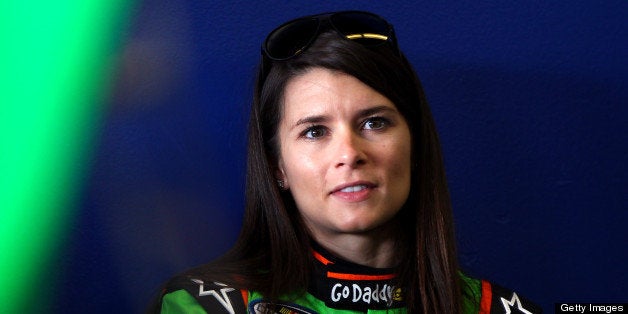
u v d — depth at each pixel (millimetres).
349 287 2133
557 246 2928
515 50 2906
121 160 2707
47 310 2648
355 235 2148
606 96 2947
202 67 2760
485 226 2896
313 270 2170
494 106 2898
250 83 2775
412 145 2258
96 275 2686
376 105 2064
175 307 2135
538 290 2920
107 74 2697
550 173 2926
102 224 2693
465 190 2887
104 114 2693
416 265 2258
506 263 2906
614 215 2945
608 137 2951
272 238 2223
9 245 2619
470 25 2887
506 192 2906
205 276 2188
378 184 2045
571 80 2930
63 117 2664
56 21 2656
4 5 2615
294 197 2129
